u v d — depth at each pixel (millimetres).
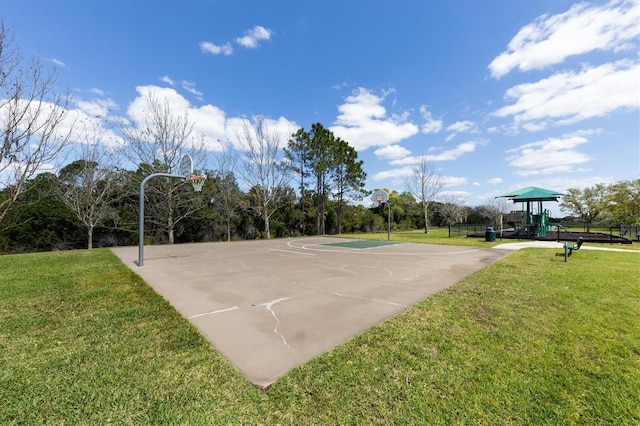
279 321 3449
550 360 2463
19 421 1742
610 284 5055
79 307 3986
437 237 18547
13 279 5770
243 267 7410
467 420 1750
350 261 8398
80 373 2281
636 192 19672
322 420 1755
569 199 27109
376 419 1760
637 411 1822
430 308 3852
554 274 5938
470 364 2404
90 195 15219
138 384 2121
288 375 2230
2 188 12711
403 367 2355
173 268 7258
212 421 1745
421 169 25031
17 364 2428
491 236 14844
